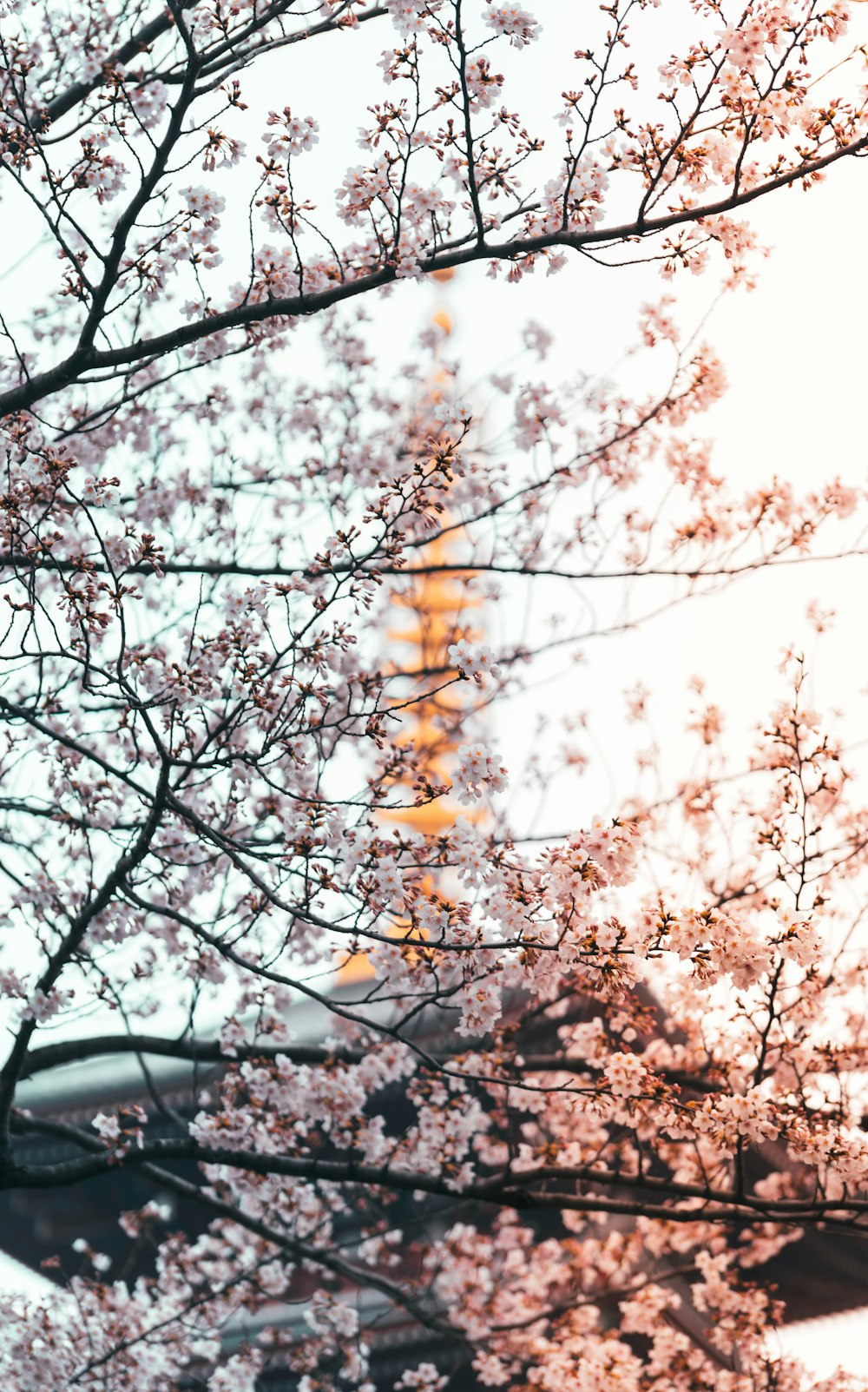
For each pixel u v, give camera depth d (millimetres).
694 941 5094
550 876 5102
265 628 6035
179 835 6871
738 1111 5871
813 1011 6961
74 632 6086
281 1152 8203
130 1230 10609
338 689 7168
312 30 5621
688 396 8328
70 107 6562
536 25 5172
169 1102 15297
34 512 6770
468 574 8469
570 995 8164
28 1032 7156
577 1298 10055
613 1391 8969
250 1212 9961
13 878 7070
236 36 5512
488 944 5141
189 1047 7812
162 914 6391
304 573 6359
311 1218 10078
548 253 5668
